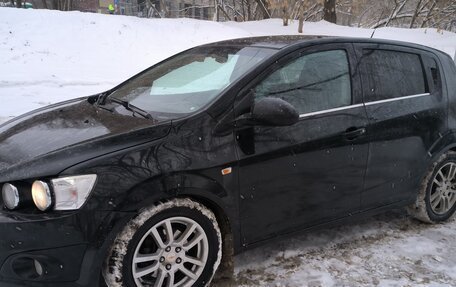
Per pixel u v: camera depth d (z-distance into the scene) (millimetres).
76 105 3600
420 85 3936
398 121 3604
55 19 13680
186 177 2605
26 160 2486
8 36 12195
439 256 3492
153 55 13250
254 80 2980
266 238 3076
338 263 3316
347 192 3404
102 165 2424
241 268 3189
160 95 3320
